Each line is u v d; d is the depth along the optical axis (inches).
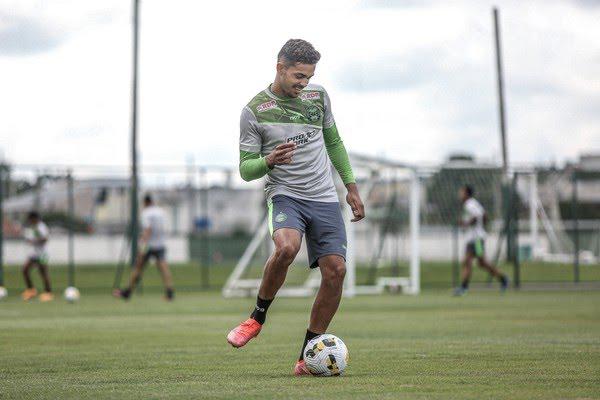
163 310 1957.4
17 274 3154.5
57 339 1219.2
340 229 771.4
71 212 2628.0
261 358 956.6
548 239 3366.1
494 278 3277.6
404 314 1747.0
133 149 2856.8
